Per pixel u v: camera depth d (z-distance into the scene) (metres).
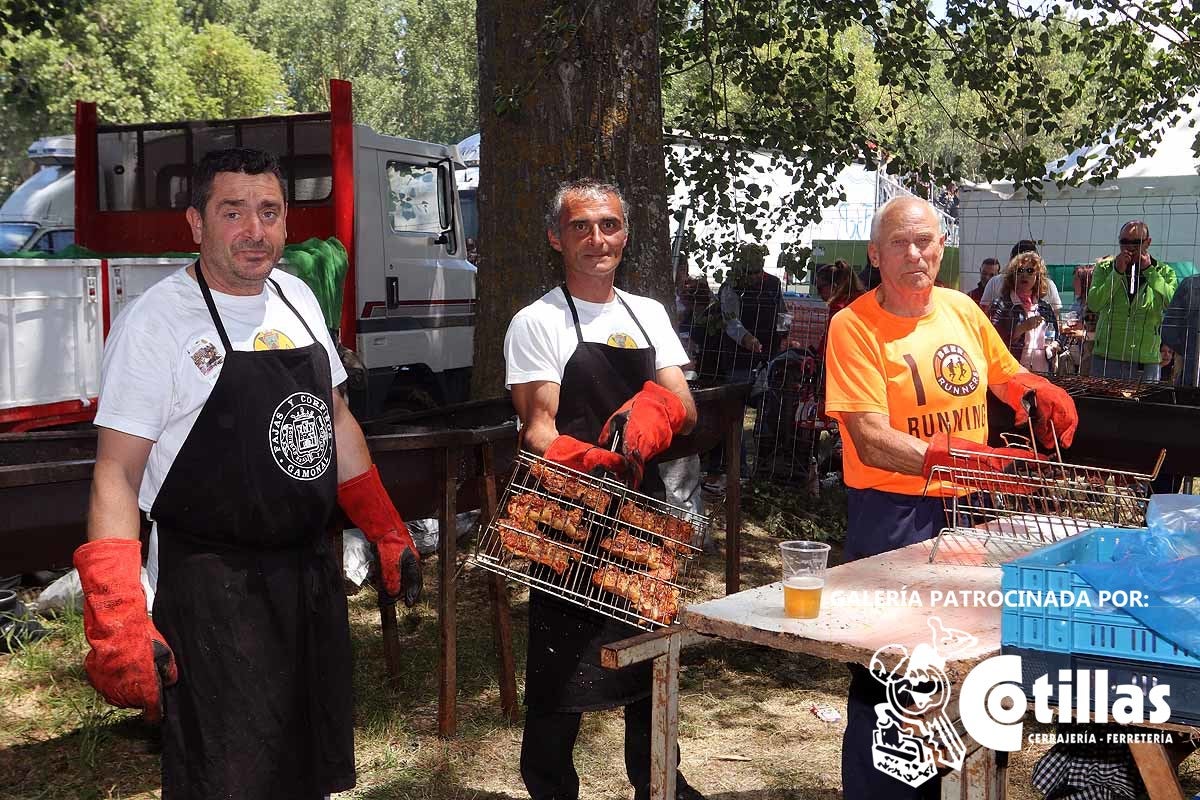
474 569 6.01
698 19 8.44
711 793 3.62
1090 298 8.07
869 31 8.62
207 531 2.33
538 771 2.99
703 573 6.10
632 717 3.01
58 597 5.05
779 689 4.58
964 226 10.30
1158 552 2.12
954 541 2.86
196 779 2.34
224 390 2.31
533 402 2.87
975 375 3.11
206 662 2.33
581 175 5.81
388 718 4.15
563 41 5.51
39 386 5.03
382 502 2.75
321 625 2.50
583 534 2.81
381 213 7.91
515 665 4.75
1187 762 3.73
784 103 8.20
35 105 11.27
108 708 4.11
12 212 10.07
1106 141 8.22
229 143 7.89
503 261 6.02
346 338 7.52
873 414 3.00
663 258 6.00
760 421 8.48
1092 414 5.50
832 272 8.38
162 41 29.48
